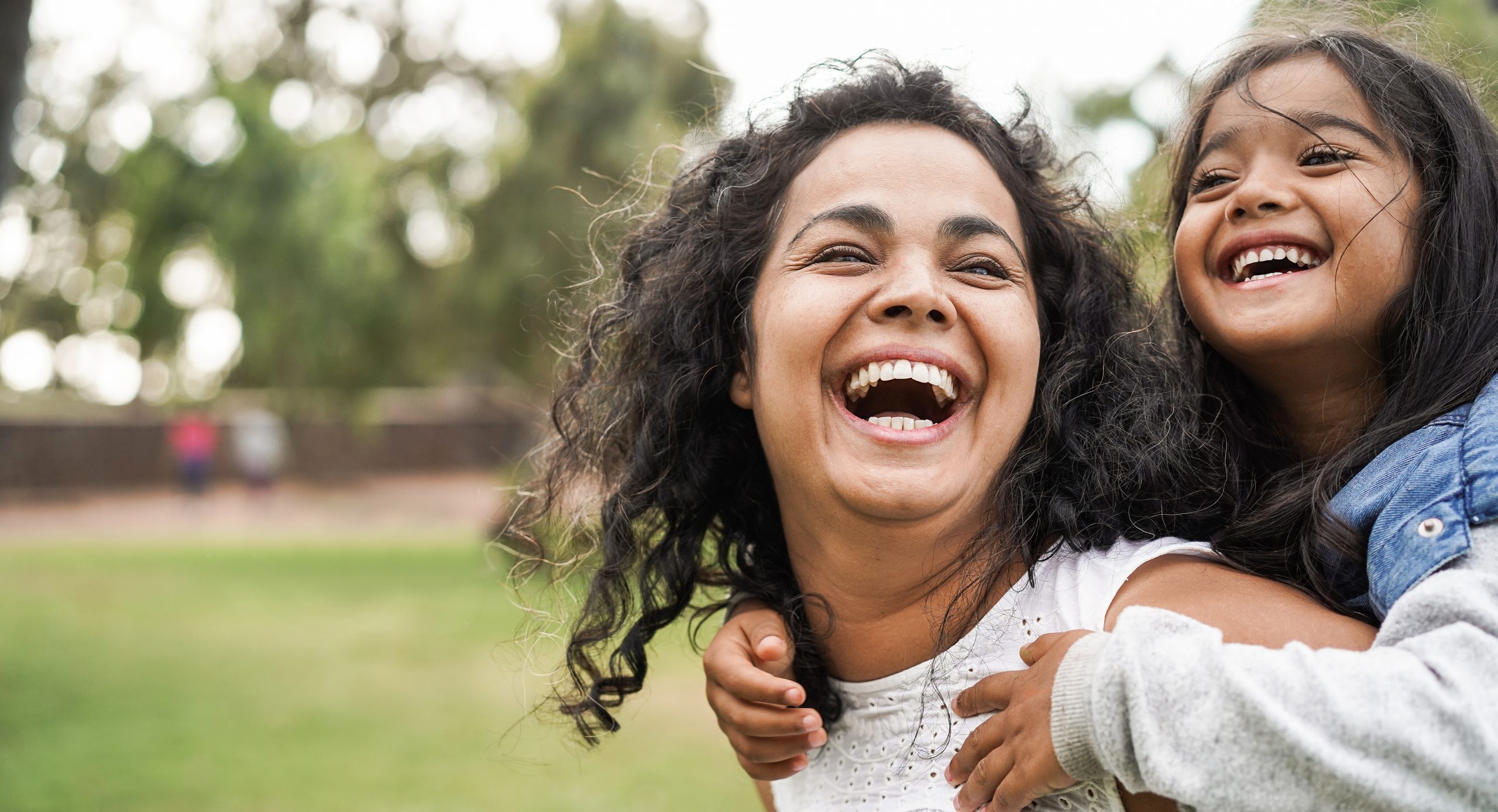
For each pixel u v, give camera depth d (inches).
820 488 62.7
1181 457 68.4
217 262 502.9
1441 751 44.6
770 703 63.7
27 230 510.9
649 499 77.5
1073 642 54.2
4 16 217.6
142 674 316.5
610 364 84.0
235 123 499.2
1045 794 53.6
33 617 416.2
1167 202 87.0
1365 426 68.9
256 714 269.4
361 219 545.6
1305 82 70.6
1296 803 45.5
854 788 64.7
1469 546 53.9
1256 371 73.3
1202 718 47.1
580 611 80.0
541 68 611.2
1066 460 67.5
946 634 64.1
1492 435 56.9
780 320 62.7
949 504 61.2
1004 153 71.7
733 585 78.1
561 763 228.8
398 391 1194.0
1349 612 59.6
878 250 63.0
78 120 511.2
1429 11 88.5
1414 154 68.1
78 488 1018.7
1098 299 73.9
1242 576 57.7
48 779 214.8
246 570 558.9
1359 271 67.0
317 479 1139.9
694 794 207.3
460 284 596.7
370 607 442.3
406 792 208.7
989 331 61.5
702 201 76.0
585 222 261.4
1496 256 66.7
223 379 592.4
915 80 69.7
